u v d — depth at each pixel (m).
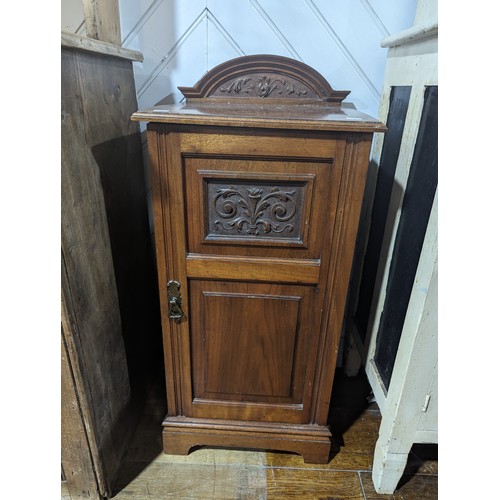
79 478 0.90
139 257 1.16
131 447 1.09
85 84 0.80
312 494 0.97
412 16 1.07
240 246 0.83
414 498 0.97
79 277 0.78
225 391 1.00
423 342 0.80
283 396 1.00
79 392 0.80
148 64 1.11
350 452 1.09
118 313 0.99
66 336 0.75
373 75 1.13
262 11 1.06
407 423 0.89
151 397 1.27
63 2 1.03
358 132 0.72
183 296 0.88
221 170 0.77
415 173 0.87
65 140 0.72
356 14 1.07
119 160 0.99
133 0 1.05
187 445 1.05
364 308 1.25
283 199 0.79
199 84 1.00
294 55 1.11
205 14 1.06
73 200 0.75
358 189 0.76
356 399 1.29
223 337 0.93
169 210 0.80
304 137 0.73
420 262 0.79
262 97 1.02
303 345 0.93
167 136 0.74
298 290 0.87
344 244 0.81
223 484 0.99
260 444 1.04
